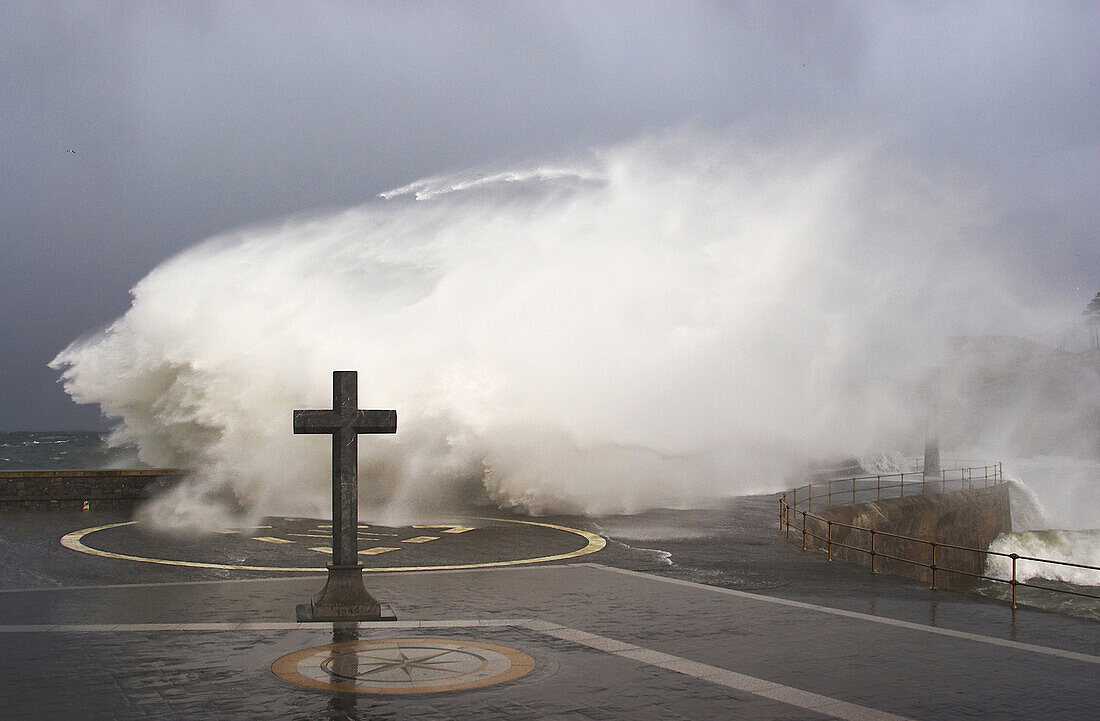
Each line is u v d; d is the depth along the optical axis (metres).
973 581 32.94
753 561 17.12
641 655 9.40
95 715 7.23
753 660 9.27
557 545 18.86
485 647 9.68
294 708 7.45
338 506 11.30
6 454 94.81
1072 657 9.66
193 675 8.45
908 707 7.68
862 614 12.00
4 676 8.40
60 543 18.19
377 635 10.24
